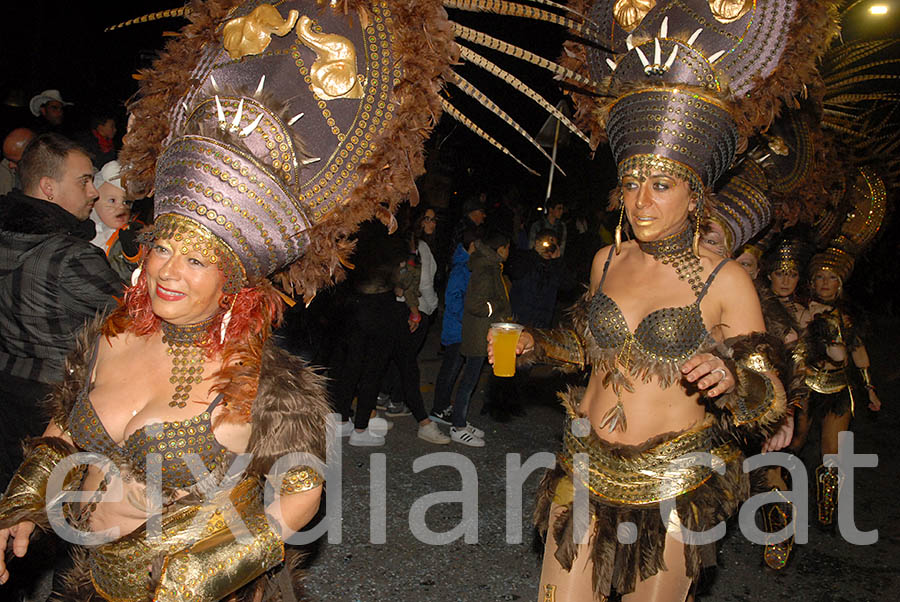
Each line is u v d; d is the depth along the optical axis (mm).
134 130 2043
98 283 2922
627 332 2664
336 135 1928
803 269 4340
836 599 3945
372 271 5230
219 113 1860
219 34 1974
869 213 4422
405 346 5508
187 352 1984
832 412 4500
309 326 5387
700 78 2553
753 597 3912
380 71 1954
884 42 4043
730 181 3244
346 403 5496
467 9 2150
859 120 4398
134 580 1964
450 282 5910
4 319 2893
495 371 2809
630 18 2771
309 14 1929
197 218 1821
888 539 4664
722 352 2479
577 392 2900
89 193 3121
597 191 9133
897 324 11633
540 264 7391
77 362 2080
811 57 2625
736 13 2582
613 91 2688
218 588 1879
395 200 2025
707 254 2670
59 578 2516
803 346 2904
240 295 1958
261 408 1906
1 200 2957
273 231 1891
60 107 6734
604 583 2572
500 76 2227
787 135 3570
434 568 3938
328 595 3611
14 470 2922
